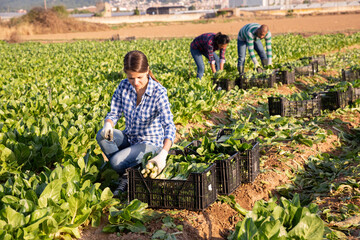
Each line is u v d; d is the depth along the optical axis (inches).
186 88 347.6
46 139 195.9
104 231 134.2
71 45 1161.4
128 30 2341.3
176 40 1180.5
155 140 167.0
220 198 161.5
